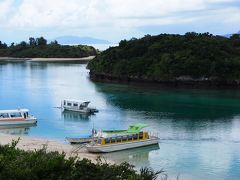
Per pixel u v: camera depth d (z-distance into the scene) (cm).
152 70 14188
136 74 14425
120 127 6994
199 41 15512
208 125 7212
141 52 15888
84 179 2239
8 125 6944
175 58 14212
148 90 12256
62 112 8375
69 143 5753
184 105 9450
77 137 5841
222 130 6825
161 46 15412
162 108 8981
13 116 7094
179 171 4625
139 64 14525
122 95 10975
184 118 7838
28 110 7944
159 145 5806
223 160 5088
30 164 2284
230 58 14400
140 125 5959
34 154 2422
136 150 5541
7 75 16288
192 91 12250
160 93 11544
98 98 10356
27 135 6331
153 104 9531
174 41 15650
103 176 2284
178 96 10950
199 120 7662
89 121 7506
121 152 5447
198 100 10269
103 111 8544
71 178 2203
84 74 17425
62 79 15062
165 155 5294
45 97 10344
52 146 5438
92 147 5297
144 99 10288
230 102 10012
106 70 15300
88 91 11756
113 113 8319
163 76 13788
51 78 15325
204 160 5072
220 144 5894
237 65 13950
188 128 6931
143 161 5006
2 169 2158
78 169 2302
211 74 13750
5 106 8944
